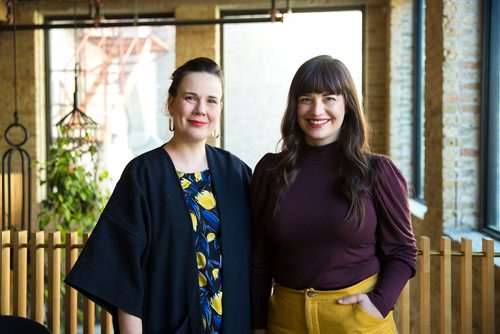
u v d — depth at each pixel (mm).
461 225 3424
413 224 4320
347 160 1526
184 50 5328
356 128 1568
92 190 4648
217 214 1563
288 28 5422
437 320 3551
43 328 1810
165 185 1509
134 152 6078
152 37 5977
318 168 1571
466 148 3398
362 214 1479
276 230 1541
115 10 5516
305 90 1544
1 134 5605
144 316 1481
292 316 1538
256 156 5555
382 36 5227
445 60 3375
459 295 3090
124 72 5996
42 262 2473
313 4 5316
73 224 4621
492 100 3240
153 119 6078
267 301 1671
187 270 1476
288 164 1569
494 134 3227
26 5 5559
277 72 5480
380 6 5223
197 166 1598
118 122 6043
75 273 1457
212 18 5324
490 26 3246
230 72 5523
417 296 4062
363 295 1496
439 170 3494
